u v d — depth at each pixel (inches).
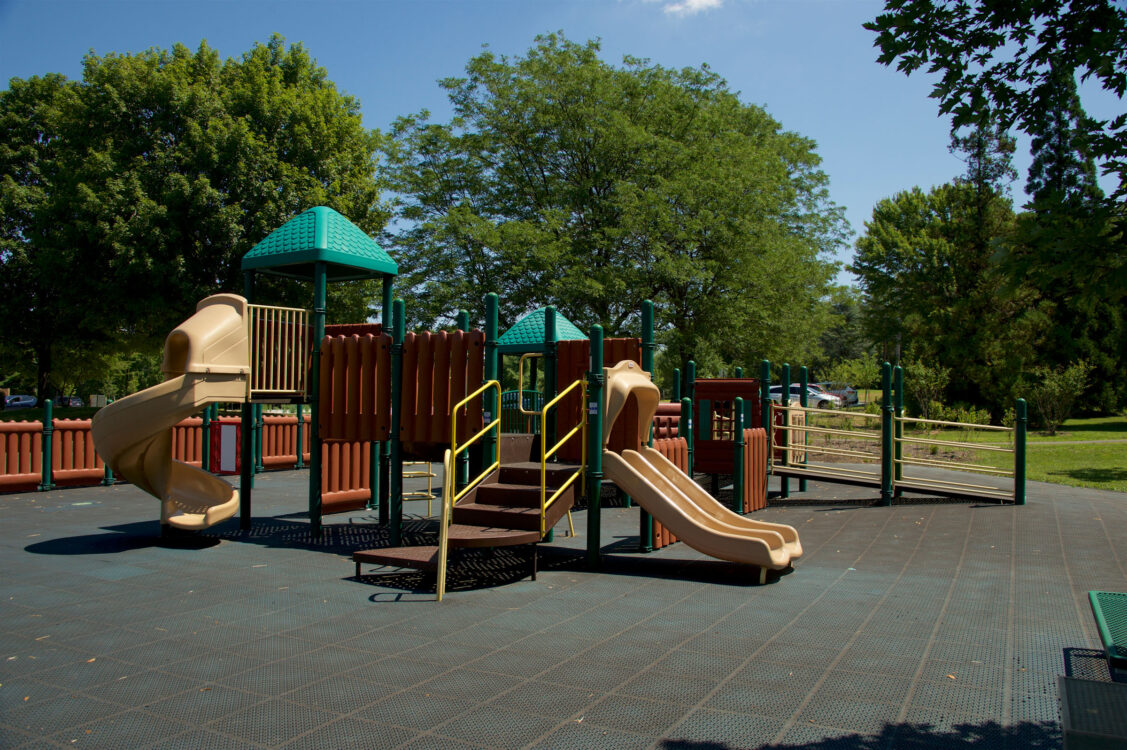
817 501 536.7
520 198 1189.1
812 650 201.3
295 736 146.3
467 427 331.0
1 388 2037.4
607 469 319.6
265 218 1010.1
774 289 1117.1
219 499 393.1
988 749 140.5
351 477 492.1
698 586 280.4
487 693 169.3
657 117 1152.8
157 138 1024.9
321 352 386.9
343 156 1131.3
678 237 1010.1
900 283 1672.0
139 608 244.4
